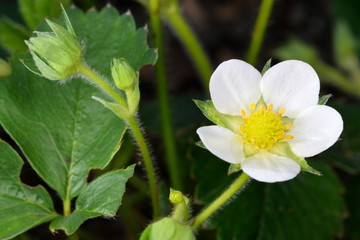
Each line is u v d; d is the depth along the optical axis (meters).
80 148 0.22
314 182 0.25
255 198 0.24
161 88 0.25
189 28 0.26
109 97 0.23
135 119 0.22
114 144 0.22
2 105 0.22
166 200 0.25
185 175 0.26
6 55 0.27
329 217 0.25
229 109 0.21
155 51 0.23
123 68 0.21
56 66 0.21
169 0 0.26
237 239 0.24
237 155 0.21
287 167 0.21
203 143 0.21
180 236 0.20
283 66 0.21
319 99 0.22
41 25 0.23
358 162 0.26
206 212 0.21
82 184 0.22
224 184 0.24
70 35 0.21
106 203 0.22
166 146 0.25
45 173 0.22
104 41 0.23
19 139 0.22
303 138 0.21
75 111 0.23
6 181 0.22
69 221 0.22
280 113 0.22
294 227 0.24
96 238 0.26
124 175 0.22
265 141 0.21
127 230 0.26
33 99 0.23
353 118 0.27
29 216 0.22
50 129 0.22
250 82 0.21
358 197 0.26
